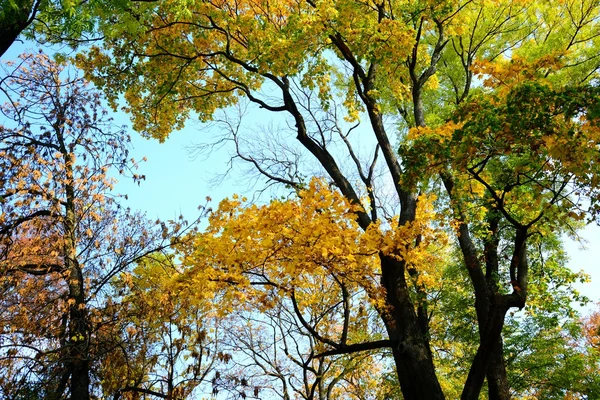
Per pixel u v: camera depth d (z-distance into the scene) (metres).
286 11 9.12
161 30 8.89
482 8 9.91
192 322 9.95
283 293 6.71
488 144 6.23
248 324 12.37
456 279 12.30
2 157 9.39
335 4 7.53
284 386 11.61
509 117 5.88
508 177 7.00
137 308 9.40
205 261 6.34
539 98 5.79
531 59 9.48
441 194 9.46
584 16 9.68
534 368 11.94
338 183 8.30
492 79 6.52
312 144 8.79
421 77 8.81
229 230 6.09
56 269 9.43
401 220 7.47
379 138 8.43
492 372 7.56
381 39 7.34
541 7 9.98
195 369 9.67
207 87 10.74
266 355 12.41
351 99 9.54
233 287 6.45
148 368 9.60
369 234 6.31
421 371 6.50
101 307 9.46
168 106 10.50
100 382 9.00
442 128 6.67
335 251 6.04
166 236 9.73
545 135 5.82
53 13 5.16
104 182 10.10
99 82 9.61
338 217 6.09
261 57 7.79
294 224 5.99
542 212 6.61
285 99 9.19
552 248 11.34
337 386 14.45
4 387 7.99
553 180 6.75
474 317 12.35
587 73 9.34
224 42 9.95
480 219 8.47
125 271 9.66
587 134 5.83
